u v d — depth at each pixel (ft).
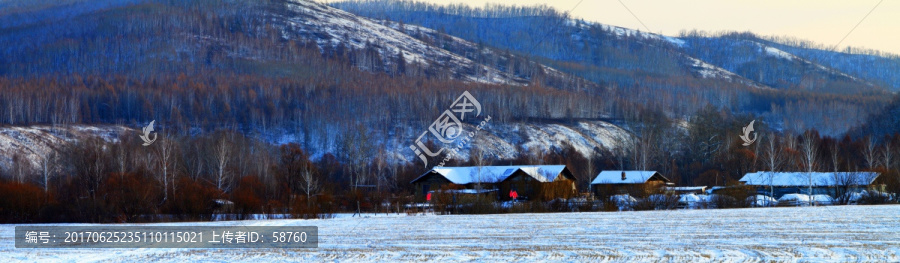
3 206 583.17
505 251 288.92
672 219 443.73
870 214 445.78
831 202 631.97
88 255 302.86
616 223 420.36
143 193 607.37
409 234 372.58
